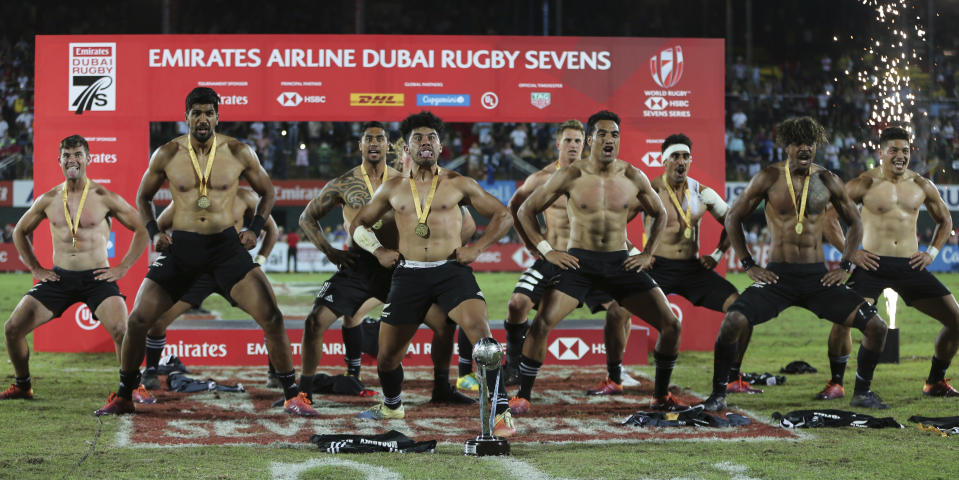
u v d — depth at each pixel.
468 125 72.69
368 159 22.92
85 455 15.52
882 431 17.94
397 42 31.58
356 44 31.52
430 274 18.62
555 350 30.41
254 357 30.25
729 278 64.12
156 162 19.73
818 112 78.56
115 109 31.22
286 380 20.61
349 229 22.50
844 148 76.81
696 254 24.41
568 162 23.89
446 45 31.70
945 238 23.53
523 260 66.38
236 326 31.53
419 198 18.86
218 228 19.84
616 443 16.83
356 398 23.44
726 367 20.61
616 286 20.52
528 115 31.86
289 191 65.06
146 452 15.85
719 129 32.38
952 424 17.94
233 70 31.23
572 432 18.08
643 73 32.12
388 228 22.14
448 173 19.27
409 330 18.88
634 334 30.16
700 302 24.33
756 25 90.94
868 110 77.31
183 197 19.72
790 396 23.20
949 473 14.27
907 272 23.33
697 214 24.44
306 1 87.69
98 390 23.91
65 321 31.91
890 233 23.59
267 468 14.52
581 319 34.16
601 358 30.47
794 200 20.98
